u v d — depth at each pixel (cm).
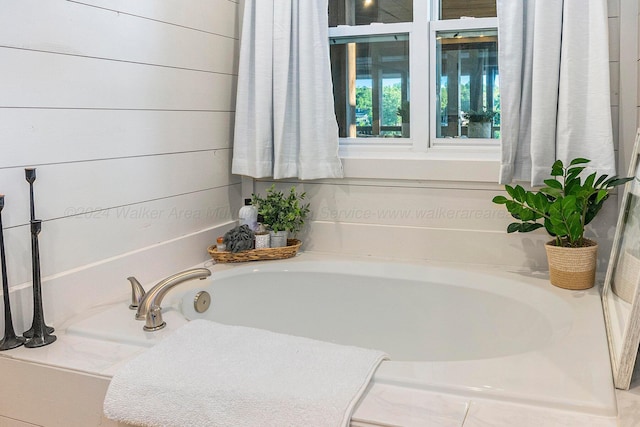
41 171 158
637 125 192
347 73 241
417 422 108
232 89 243
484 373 124
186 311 188
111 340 152
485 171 214
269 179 248
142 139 194
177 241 212
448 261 225
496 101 221
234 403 119
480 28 218
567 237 195
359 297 218
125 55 184
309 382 120
